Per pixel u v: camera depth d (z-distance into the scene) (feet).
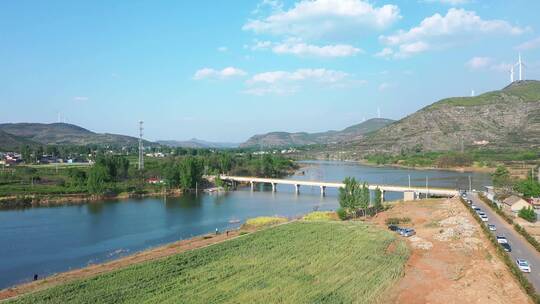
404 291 223.51
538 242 303.89
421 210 493.77
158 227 457.27
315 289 222.89
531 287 210.79
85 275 270.26
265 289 223.71
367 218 465.06
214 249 307.37
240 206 613.52
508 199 499.92
